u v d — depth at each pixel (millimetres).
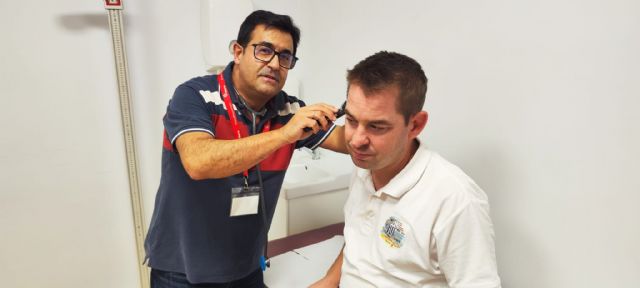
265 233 1232
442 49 1353
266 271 1340
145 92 1893
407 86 780
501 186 1209
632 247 916
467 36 1252
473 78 1250
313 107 880
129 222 2000
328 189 1847
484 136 1238
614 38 891
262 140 844
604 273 982
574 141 999
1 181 1668
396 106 784
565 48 989
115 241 1981
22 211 1731
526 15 1070
